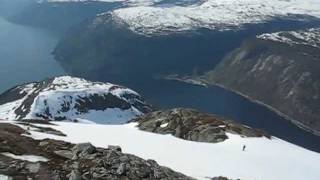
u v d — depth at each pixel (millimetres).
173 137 109625
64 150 55594
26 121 103250
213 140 107562
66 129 95000
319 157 102625
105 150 56594
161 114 131250
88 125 112750
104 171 50844
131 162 54094
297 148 109938
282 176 80375
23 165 48750
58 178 47844
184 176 56688
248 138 109312
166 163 75312
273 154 97062
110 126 115312
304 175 84312
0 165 47875
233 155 90312
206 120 120188
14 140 56188
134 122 135625
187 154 85062
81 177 48781
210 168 76625
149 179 52312
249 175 76875
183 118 122188
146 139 96312
